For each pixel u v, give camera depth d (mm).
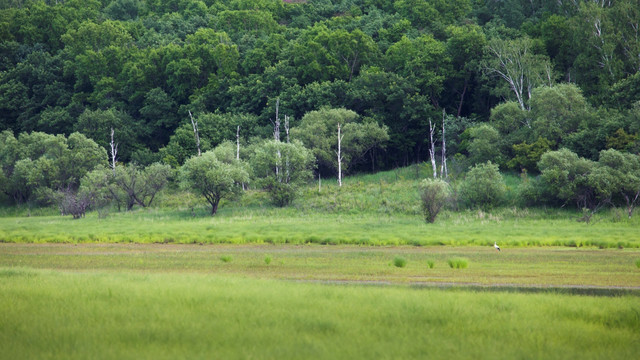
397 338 10227
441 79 83062
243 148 81375
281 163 66812
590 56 74562
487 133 68062
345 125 77438
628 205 53000
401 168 80875
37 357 8930
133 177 70750
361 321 11477
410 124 86250
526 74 75188
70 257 29172
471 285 19047
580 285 19250
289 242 38062
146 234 42156
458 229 44875
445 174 70812
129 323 11086
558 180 54750
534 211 55906
